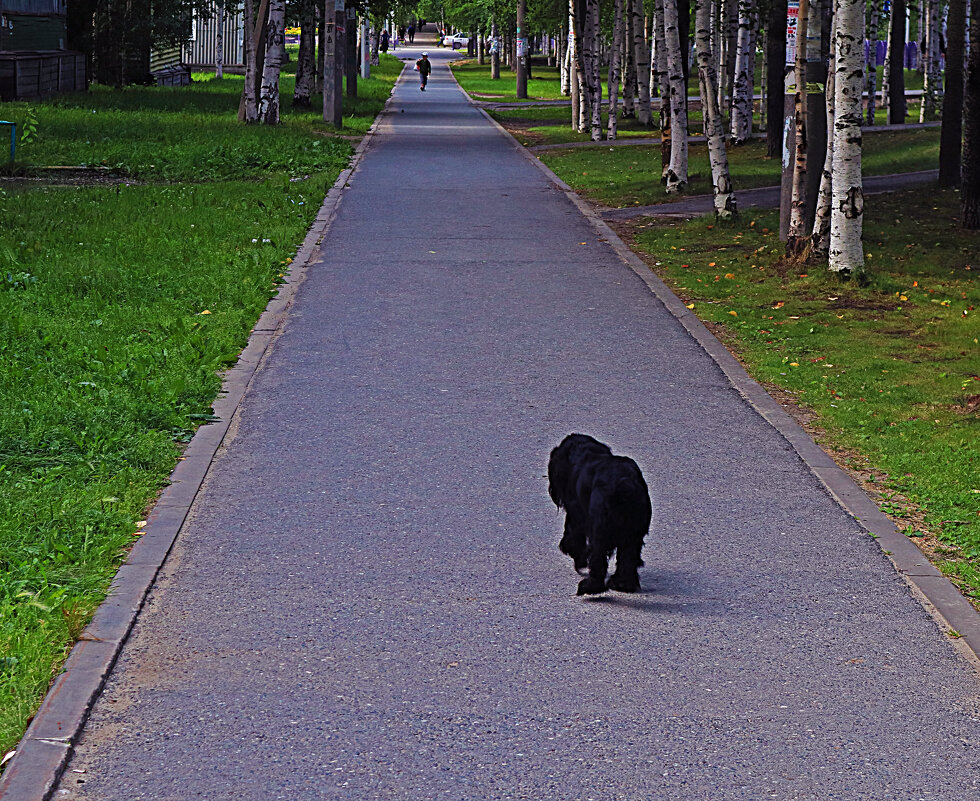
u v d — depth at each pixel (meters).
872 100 44.66
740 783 4.76
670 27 25.73
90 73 55.91
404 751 4.93
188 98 49.44
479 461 8.77
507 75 99.38
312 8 48.69
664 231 20.75
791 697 5.50
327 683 5.50
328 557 6.98
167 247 17.11
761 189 26.91
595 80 41.06
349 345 12.18
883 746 5.09
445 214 21.81
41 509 7.31
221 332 12.22
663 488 8.34
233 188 24.09
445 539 7.30
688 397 10.66
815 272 16.53
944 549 7.32
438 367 11.43
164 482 8.15
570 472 6.61
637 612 6.36
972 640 6.13
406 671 5.64
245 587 6.54
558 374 11.30
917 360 12.21
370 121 45.06
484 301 14.52
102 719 5.13
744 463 8.92
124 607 6.19
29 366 10.62
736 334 13.26
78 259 16.05
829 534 7.55
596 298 14.88
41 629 5.75
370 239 18.81
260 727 5.09
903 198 25.22
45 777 4.62
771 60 32.75
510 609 6.35
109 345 11.49
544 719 5.22
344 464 8.66
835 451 9.31
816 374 11.55
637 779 4.77
